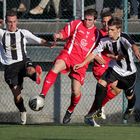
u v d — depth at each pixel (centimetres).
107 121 2897
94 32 2520
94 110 2469
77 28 2512
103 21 2530
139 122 2903
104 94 2430
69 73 2634
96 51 2408
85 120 2512
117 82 2455
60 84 2934
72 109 2561
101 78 2480
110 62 2444
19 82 2616
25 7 3117
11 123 2830
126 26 2917
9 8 3119
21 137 2100
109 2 3062
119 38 2364
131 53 2405
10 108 2956
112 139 2061
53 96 2942
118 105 2897
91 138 2086
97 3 3070
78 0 3008
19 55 2598
